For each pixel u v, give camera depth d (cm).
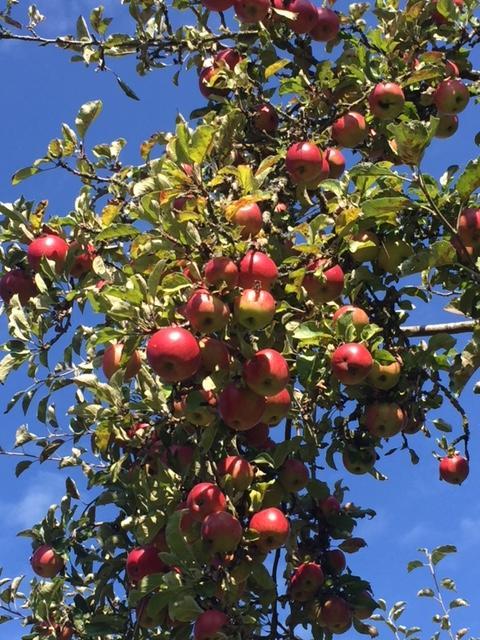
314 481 164
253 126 178
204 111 190
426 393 163
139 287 131
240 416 133
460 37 185
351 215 150
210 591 131
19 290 173
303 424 162
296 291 152
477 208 151
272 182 170
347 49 189
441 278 159
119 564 167
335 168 177
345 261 161
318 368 148
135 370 146
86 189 174
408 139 138
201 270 136
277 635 159
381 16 194
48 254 165
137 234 145
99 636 168
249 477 139
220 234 134
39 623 174
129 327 131
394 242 157
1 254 174
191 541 139
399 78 176
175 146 137
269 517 138
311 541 169
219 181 141
